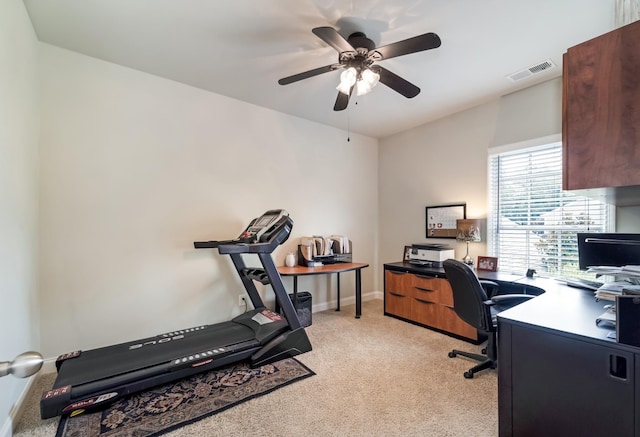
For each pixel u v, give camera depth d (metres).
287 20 2.02
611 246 1.68
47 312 2.28
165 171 2.82
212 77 2.80
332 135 4.15
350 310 4.01
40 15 1.97
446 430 1.66
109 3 1.85
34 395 1.99
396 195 4.43
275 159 3.58
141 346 2.29
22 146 1.92
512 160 3.20
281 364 2.43
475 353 2.63
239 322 2.84
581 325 1.20
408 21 2.01
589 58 1.30
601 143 1.26
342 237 3.90
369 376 2.25
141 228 2.69
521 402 1.26
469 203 3.51
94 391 1.77
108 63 2.54
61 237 2.34
